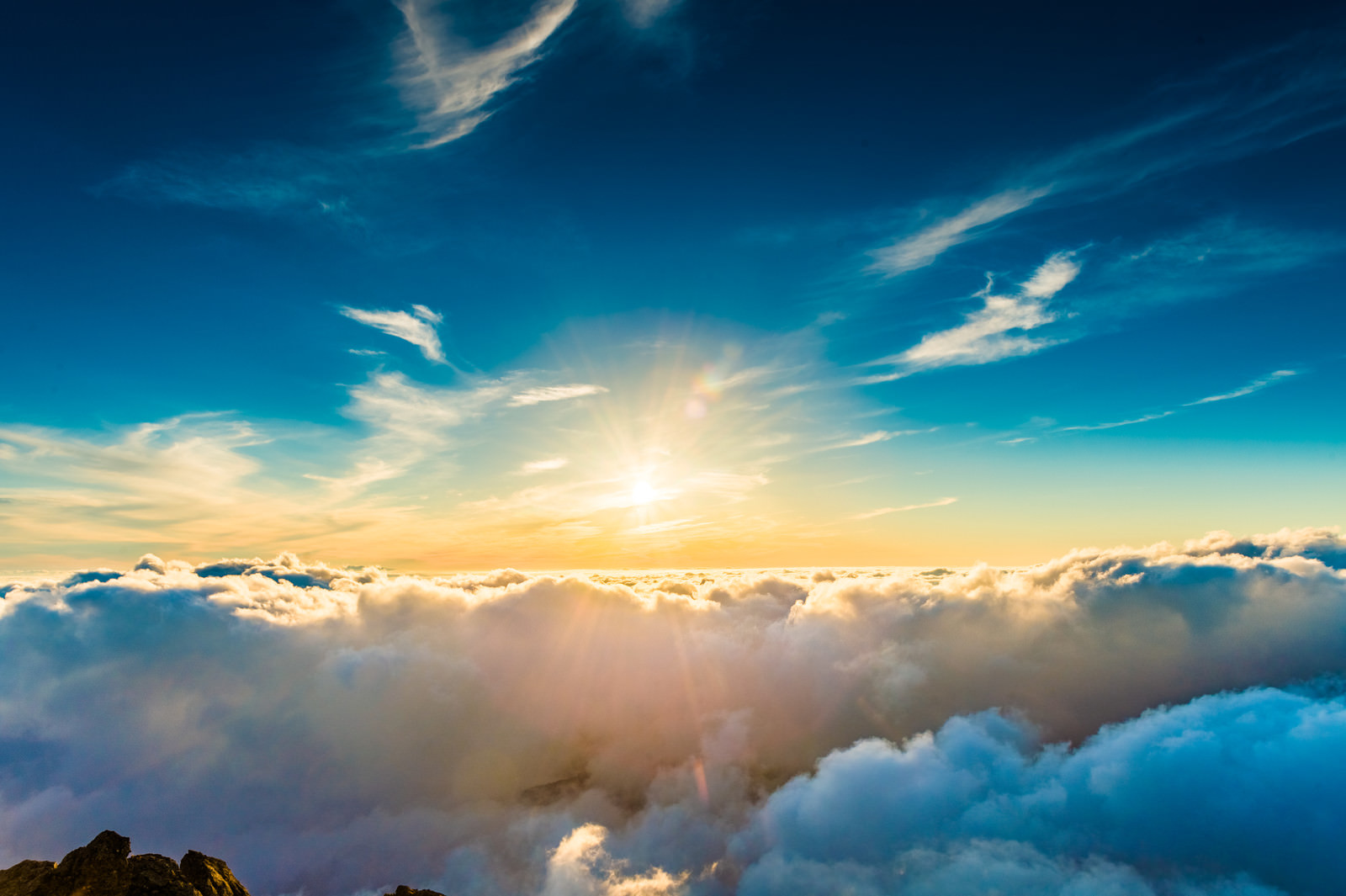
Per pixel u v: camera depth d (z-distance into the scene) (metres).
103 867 28.53
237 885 31.77
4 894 27.52
